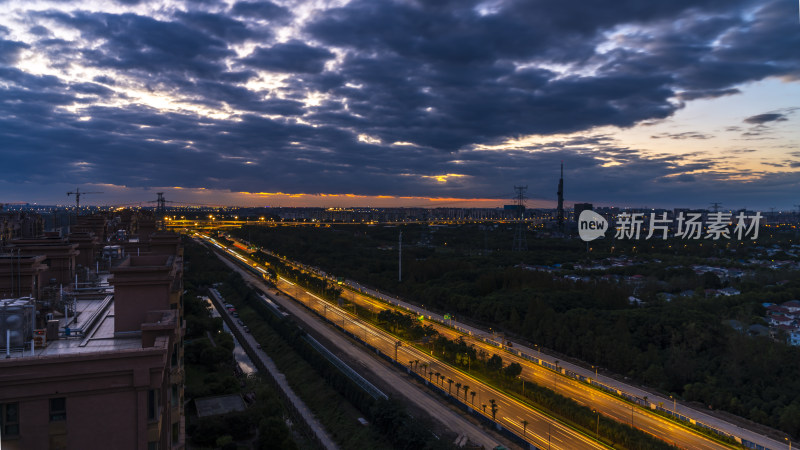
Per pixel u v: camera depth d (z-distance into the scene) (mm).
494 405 113375
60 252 56219
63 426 28938
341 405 128625
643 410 120188
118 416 29859
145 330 34406
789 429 109312
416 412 118750
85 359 28844
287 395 138750
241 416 105312
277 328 190250
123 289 37812
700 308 188750
